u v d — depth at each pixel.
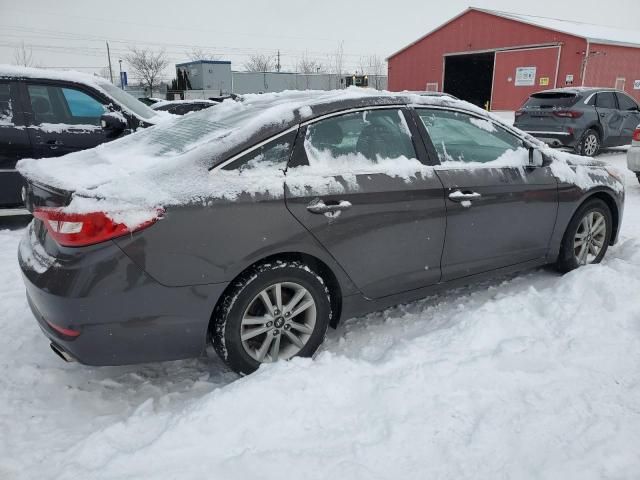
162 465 2.00
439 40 27.66
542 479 1.92
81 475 1.97
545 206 3.69
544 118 11.22
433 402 2.34
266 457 2.02
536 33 22.77
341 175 2.84
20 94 5.38
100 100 5.77
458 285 3.44
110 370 2.95
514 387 2.45
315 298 2.81
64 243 2.29
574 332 2.92
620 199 4.25
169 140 3.11
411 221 3.04
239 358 2.64
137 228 2.30
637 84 23.28
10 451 2.18
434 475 1.96
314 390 2.42
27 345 3.16
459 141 3.44
